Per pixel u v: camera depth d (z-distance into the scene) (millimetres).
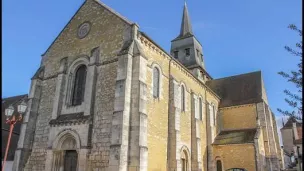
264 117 32125
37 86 22906
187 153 24328
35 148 20844
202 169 26578
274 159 30609
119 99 17641
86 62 21250
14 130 28141
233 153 28547
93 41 21688
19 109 16281
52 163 19031
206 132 29484
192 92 26953
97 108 19000
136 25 20156
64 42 23578
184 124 24672
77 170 17797
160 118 21344
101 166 17188
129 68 18469
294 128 37375
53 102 21734
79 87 21219
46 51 24531
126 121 17156
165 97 22578
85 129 18500
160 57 22828
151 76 21047
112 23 21266
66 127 19438
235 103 34781
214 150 29562
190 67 40219
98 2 22953
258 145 28125
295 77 8023
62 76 21766
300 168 16578
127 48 18969
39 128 21453
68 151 19297
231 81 38469
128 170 16406
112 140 16781
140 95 17781
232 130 33094
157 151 20219
